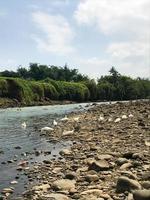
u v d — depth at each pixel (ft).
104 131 101.65
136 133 89.15
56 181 45.65
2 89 380.99
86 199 37.27
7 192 44.55
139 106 213.25
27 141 92.79
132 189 39.11
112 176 47.11
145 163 52.47
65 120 153.69
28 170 56.95
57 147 80.94
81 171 52.39
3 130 122.31
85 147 76.23
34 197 40.96
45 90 471.62
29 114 218.18
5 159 67.41
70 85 541.34
